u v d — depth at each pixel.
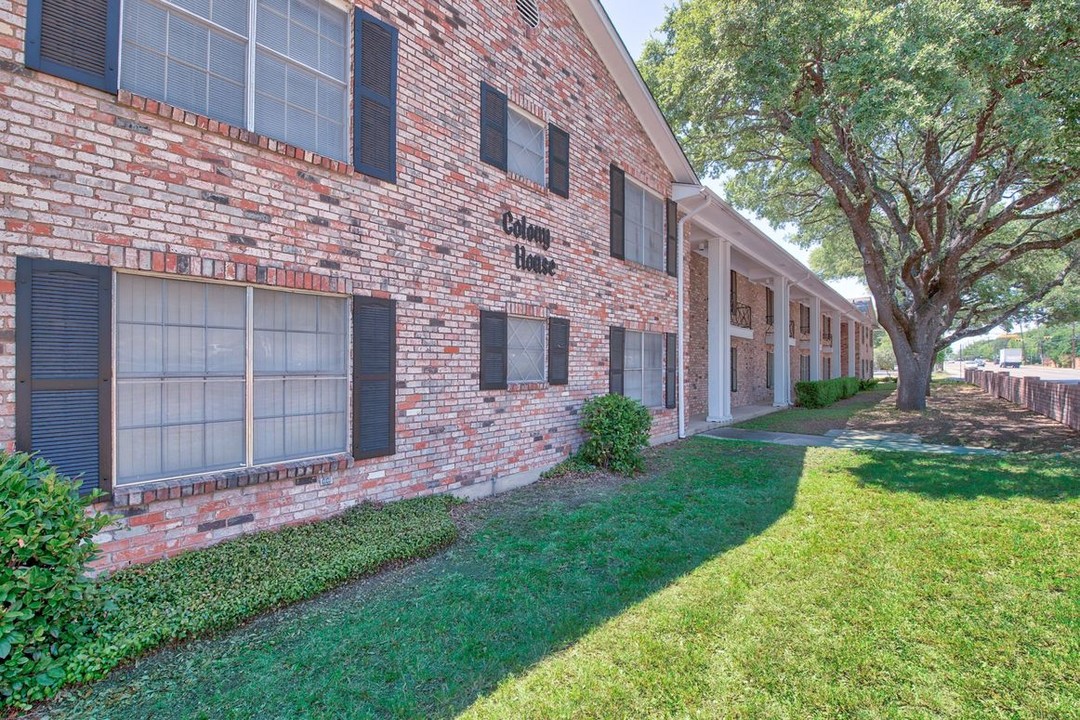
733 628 3.42
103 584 3.30
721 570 4.36
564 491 6.96
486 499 6.54
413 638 3.29
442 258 6.04
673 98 12.66
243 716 2.57
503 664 3.03
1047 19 8.60
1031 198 12.55
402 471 5.60
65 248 3.48
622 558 4.63
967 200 15.13
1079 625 3.46
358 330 5.14
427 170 5.86
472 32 6.47
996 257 16.80
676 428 11.59
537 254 7.53
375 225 5.30
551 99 7.84
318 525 4.64
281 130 4.70
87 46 3.57
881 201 15.09
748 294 20.08
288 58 4.76
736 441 11.18
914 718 2.59
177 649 3.10
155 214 3.86
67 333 3.48
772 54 10.23
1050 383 14.02
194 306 4.16
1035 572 4.31
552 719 2.56
